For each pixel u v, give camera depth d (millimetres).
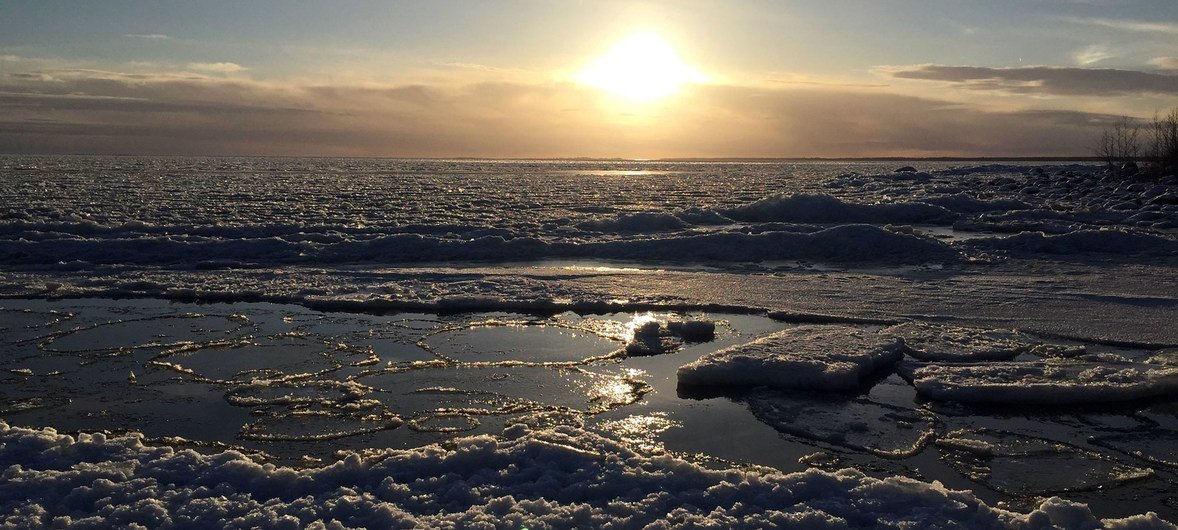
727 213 22328
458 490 4312
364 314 9578
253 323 9008
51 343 8109
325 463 5227
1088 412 6184
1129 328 8492
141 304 10055
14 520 3834
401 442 5586
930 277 11922
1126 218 20703
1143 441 5609
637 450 5457
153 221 20406
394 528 3848
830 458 5340
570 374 7172
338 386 6758
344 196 34281
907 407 6301
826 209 21938
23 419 5988
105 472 4426
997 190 35250
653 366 7434
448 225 18828
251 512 3975
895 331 8320
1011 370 6941
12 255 13555
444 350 7930
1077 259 13570
